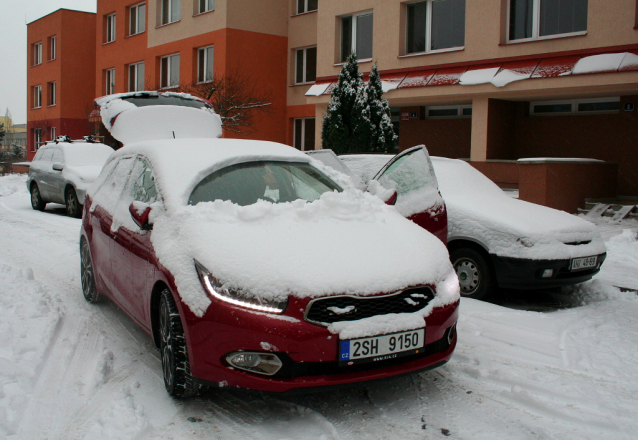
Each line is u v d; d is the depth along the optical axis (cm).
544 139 1419
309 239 354
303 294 311
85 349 434
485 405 352
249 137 2072
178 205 381
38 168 1360
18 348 418
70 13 3131
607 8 1162
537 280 564
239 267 323
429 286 344
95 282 525
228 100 1909
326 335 309
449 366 413
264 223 369
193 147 452
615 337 480
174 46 2262
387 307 329
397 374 327
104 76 2827
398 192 595
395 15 1537
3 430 308
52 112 3253
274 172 445
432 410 345
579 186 1135
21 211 1342
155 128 977
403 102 1542
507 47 1323
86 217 551
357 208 405
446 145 1584
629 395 366
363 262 338
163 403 348
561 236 580
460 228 605
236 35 2023
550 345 458
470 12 1380
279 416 335
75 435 307
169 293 351
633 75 1087
